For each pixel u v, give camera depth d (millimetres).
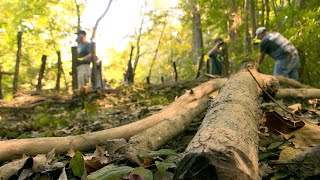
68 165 1690
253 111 1825
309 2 8188
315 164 1574
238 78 2764
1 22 8594
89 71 9258
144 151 1724
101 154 1879
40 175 1647
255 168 1109
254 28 10477
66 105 7898
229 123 1362
